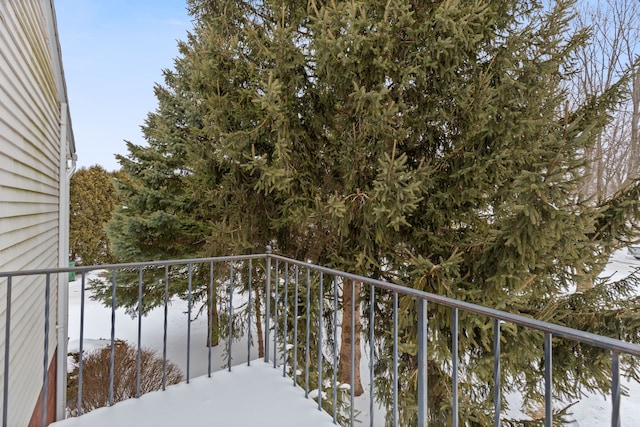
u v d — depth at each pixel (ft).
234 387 7.41
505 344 10.92
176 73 26.11
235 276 15.64
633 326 10.54
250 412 6.48
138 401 6.78
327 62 10.40
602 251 11.49
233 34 13.61
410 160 12.27
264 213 13.51
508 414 14.55
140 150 24.02
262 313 17.58
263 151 12.44
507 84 10.13
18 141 9.18
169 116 23.95
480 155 10.89
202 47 13.14
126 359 18.16
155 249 23.49
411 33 10.34
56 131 15.47
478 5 9.74
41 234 12.04
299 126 12.03
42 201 12.19
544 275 10.93
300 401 6.91
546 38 11.13
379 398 13.96
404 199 9.86
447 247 11.93
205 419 6.23
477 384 12.44
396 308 5.10
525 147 10.82
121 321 31.48
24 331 9.50
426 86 11.10
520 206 8.66
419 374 4.61
